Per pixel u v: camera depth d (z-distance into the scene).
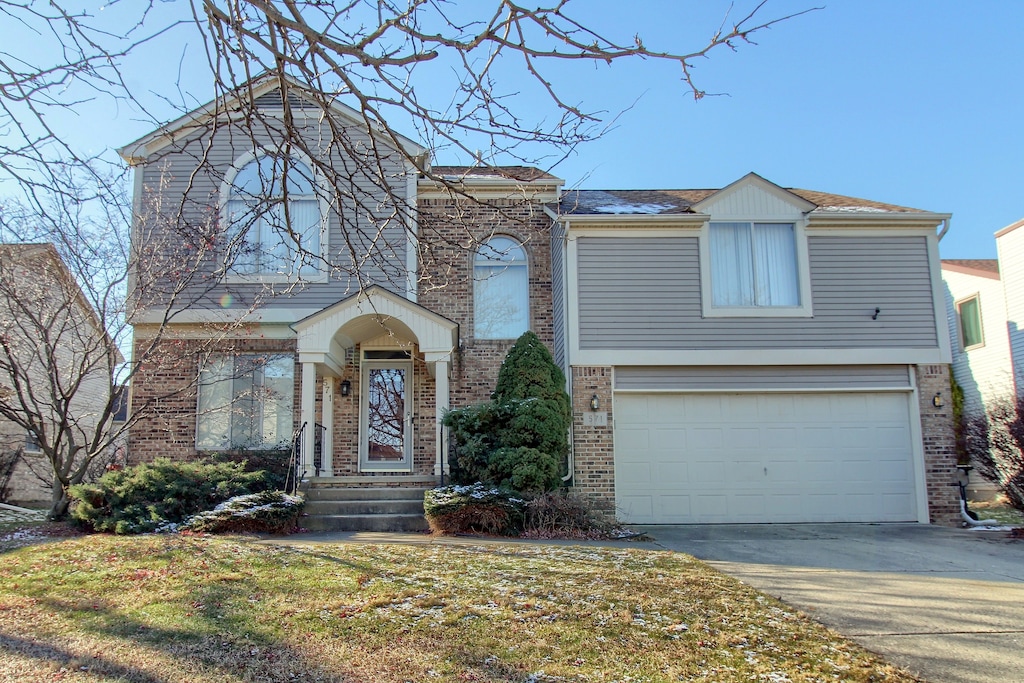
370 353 14.16
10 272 10.70
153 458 13.27
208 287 12.60
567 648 5.29
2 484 15.55
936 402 13.30
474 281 14.39
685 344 13.20
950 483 13.10
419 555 8.20
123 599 6.33
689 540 10.76
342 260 13.73
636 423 13.12
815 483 13.13
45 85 4.42
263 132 13.65
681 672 4.89
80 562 7.61
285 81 4.27
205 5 4.00
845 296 13.52
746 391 13.24
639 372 13.20
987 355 19.11
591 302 13.23
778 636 5.62
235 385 13.58
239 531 9.89
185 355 12.99
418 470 13.71
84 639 5.36
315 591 6.61
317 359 12.34
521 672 4.87
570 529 10.64
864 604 6.63
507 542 9.63
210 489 10.69
